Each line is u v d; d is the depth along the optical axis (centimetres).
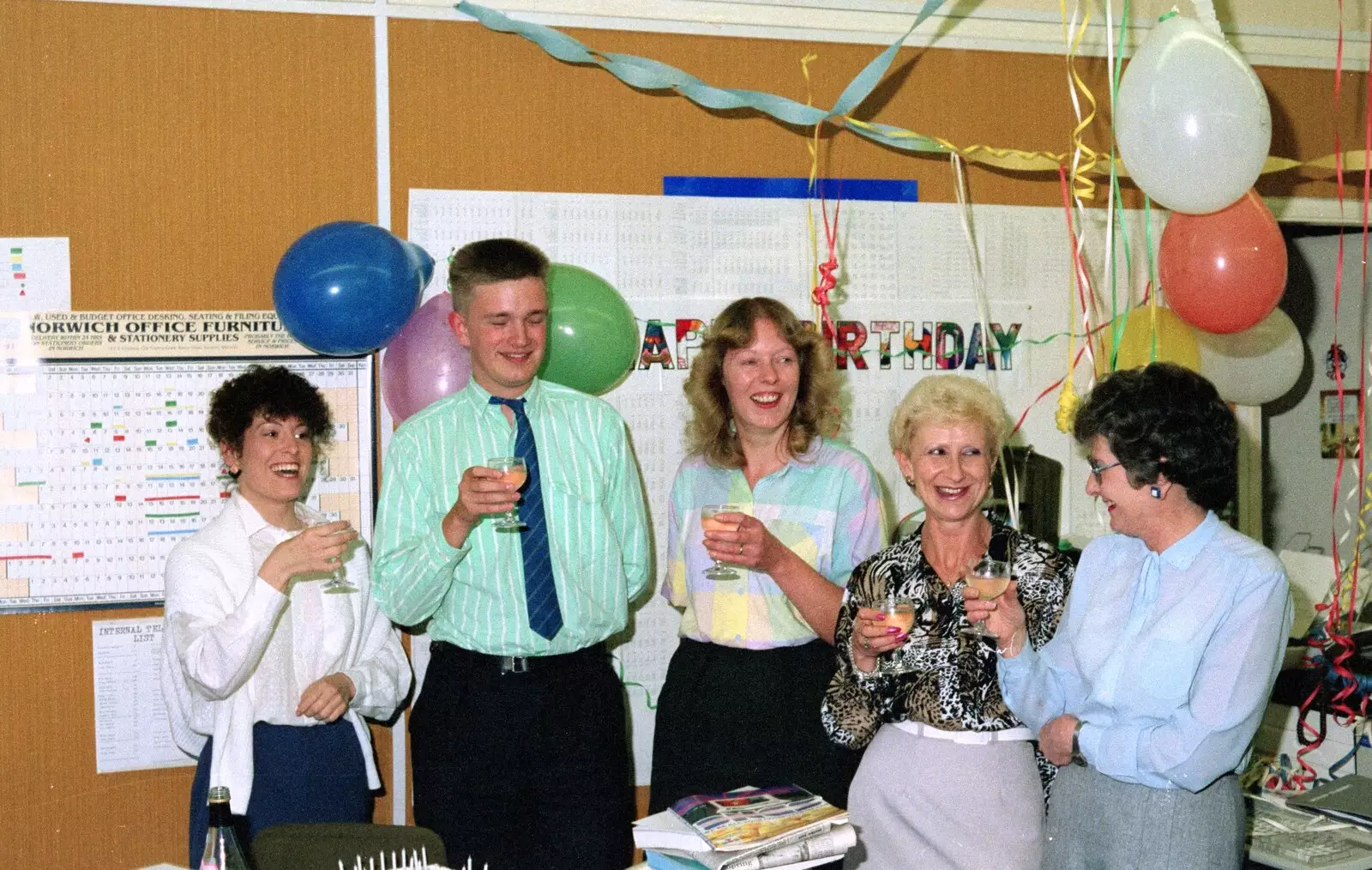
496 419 253
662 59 306
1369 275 390
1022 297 336
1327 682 261
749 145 312
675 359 309
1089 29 338
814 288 305
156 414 278
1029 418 337
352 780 246
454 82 291
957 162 323
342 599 254
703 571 254
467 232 294
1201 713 182
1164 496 189
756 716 241
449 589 249
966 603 201
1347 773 255
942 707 212
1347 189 365
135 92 272
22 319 270
